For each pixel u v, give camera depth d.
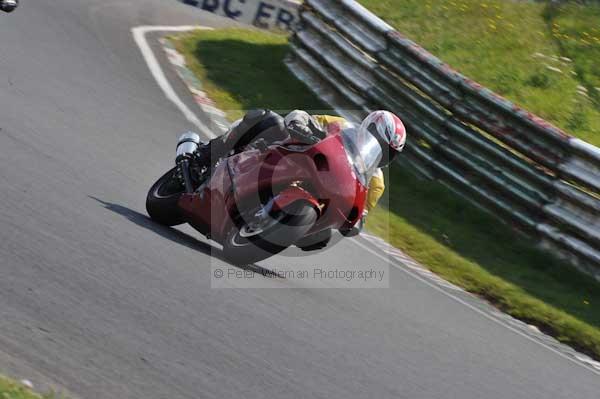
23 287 16.02
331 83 44.03
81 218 21.09
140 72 41.59
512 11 54.97
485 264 31.22
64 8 49.00
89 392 13.30
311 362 17.62
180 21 55.12
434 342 21.83
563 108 45.53
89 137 29.47
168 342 15.98
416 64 39.56
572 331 26.56
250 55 49.62
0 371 12.91
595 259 31.72
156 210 23.64
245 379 15.70
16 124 27.45
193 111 38.25
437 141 37.62
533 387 21.06
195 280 19.73
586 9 56.22
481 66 48.16
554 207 33.44
